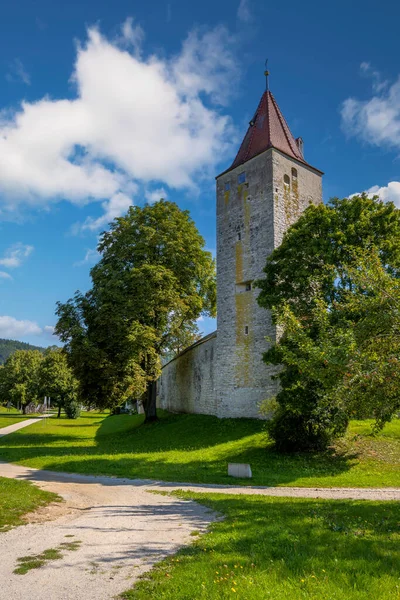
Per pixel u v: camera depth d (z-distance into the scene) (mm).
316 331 19766
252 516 9703
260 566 6203
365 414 12266
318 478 16844
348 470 18406
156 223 34094
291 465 19391
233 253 31422
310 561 6320
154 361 31422
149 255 32875
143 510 11148
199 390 34844
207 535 8188
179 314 33938
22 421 52375
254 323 29328
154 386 36812
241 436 25125
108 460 21188
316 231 23047
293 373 20500
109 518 10195
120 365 28438
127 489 14609
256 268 29750
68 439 31594
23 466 19812
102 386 28562
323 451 21203
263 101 33719
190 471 18375
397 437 23594
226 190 32750
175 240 33344
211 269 36406
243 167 31875
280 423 21281
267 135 31562
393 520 9297
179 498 12891
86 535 8562
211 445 24391
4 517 9930
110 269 32281
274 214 29406
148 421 36031
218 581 5645
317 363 12352
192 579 5848
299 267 22734
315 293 22141
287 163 31031
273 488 14969
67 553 7359
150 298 30094
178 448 24672
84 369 29188
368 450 21281
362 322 11852
